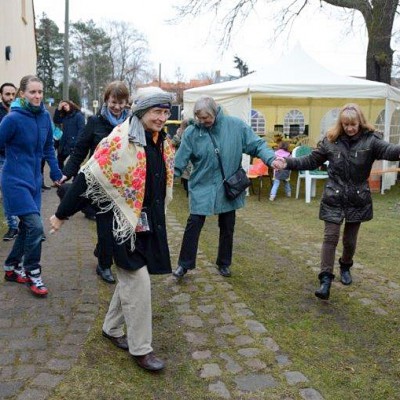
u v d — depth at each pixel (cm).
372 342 356
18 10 1364
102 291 429
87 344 331
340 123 416
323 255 424
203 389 290
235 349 338
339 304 423
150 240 300
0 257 519
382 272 511
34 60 1827
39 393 276
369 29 1422
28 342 333
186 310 400
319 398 284
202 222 464
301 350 340
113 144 281
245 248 591
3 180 404
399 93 1123
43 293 410
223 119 450
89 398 275
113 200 283
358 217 426
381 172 1055
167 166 308
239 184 452
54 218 296
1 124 393
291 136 1539
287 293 445
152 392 285
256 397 283
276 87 1022
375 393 292
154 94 286
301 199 979
